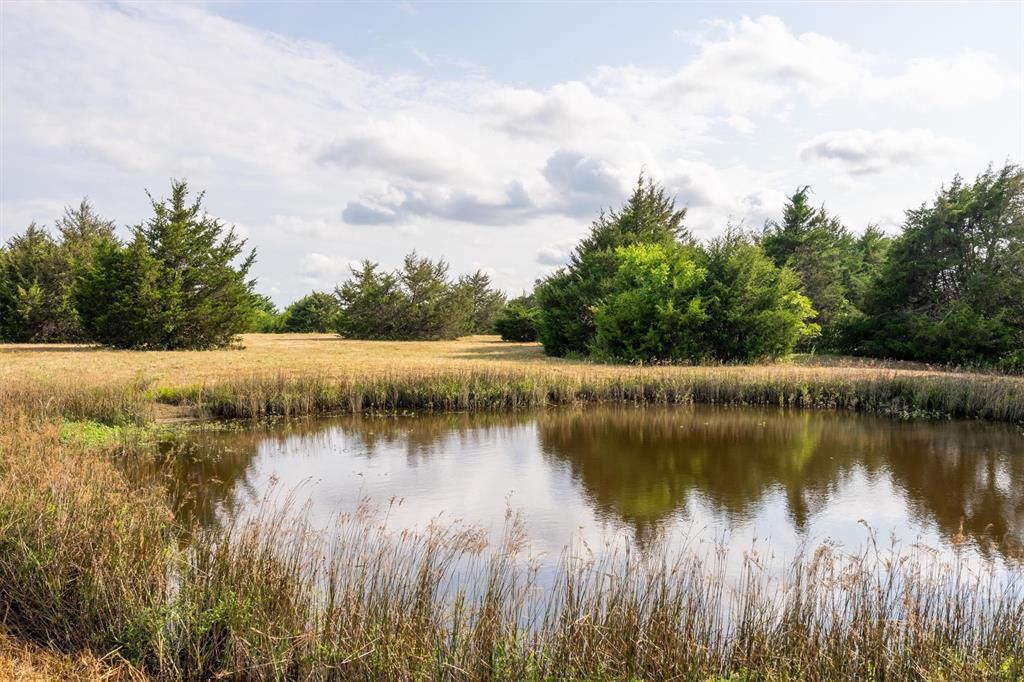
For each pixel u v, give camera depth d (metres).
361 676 4.91
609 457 14.43
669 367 26.80
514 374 22.81
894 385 21.34
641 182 42.00
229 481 12.10
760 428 18.05
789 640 5.18
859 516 10.41
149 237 38.72
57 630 5.47
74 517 6.85
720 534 9.48
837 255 44.28
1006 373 26.61
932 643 5.11
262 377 20.45
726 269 31.28
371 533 8.84
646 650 4.97
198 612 5.55
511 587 5.98
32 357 30.92
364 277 58.69
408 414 20.03
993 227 31.64
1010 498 11.44
